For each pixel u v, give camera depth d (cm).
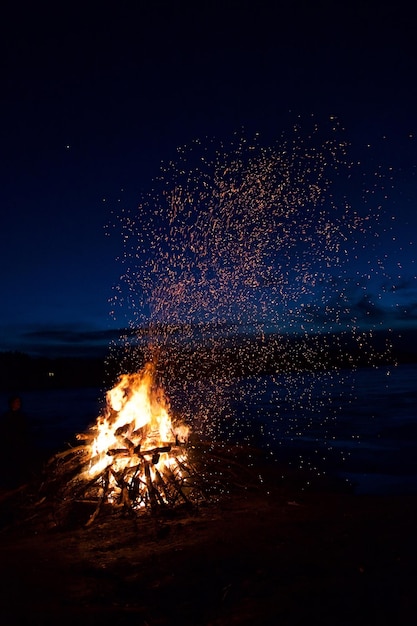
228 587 441
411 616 376
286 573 462
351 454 1318
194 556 524
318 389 3391
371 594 410
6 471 815
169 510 679
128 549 564
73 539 611
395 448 1386
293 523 618
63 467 791
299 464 1201
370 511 655
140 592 453
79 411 2711
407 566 457
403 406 2344
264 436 1631
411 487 983
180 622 396
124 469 729
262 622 384
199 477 773
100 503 682
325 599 409
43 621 407
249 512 675
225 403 2370
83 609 426
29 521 692
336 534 562
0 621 409
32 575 503
